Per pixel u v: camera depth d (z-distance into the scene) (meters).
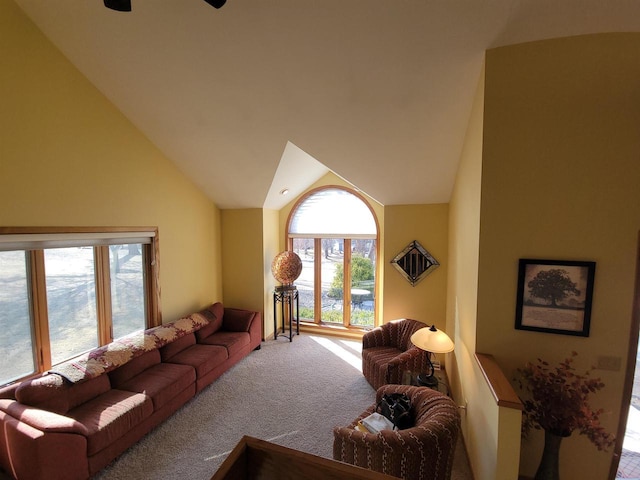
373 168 3.51
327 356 4.43
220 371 3.72
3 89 2.33
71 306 2.94
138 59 2.64
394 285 4.33
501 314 2.15
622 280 1.94
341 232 5.13
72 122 2.82
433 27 1.98
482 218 2.13
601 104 1.91
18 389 2.25
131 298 3.58
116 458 2.46
